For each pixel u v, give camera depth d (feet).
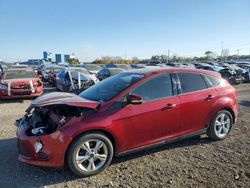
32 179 13.19
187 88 16.89
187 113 16.52
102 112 13.84
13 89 36.78
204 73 18.17
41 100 14.71
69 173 13.83
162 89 15.87
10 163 14.99
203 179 13.01
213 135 18.22
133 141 14.69
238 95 42.45
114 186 12.46
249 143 18.12
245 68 70.74
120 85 15.46
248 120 24.38
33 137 13.11
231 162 14.98
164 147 17.30
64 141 12.84
